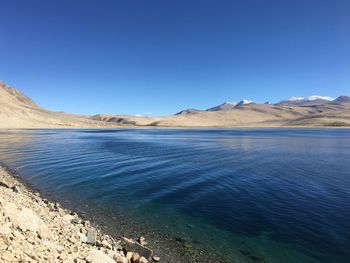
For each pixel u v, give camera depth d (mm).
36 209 16188
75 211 20422
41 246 10375
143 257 13422
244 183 29391
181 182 29672
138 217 19609
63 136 103375
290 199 23781
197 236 16781
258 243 15992
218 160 45156
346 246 15547
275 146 70250
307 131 171500
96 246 13492
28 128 169250
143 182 29547
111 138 97812
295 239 16422
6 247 9055
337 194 25312
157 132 156500
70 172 34344
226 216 19922
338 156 51375
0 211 11359
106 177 31734
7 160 42500
